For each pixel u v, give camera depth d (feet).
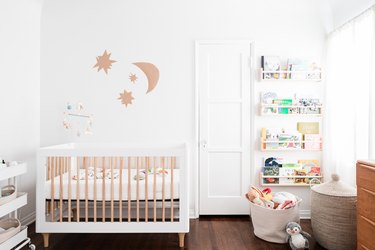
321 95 9.96
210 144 10.13
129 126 10.13
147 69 10.09
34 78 9.76
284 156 9.98
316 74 9.75
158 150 7.57
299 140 9.77
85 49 10.09
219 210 10.09
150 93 10.09
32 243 7.87
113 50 10.09
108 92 10.11
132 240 8.07
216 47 10.06
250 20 10.03
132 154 7.55
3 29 8.19
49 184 7.70
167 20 10.08
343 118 8.85
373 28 7.30
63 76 10.11
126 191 7.72
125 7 10.09
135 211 9.71
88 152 7.52
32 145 9.64
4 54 8.24
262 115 9.89
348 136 8.58
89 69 10.11
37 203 7.58
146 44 10.09
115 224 7.54
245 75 10.09
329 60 9.69
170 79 10.07
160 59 10.08
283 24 10.01
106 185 7.72
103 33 10.09
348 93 8.59
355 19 8.14
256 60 10.04
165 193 7.75
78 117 10.11
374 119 7.39
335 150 9.29
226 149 10.12
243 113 10.10
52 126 10.10
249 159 10.11
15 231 6.66
